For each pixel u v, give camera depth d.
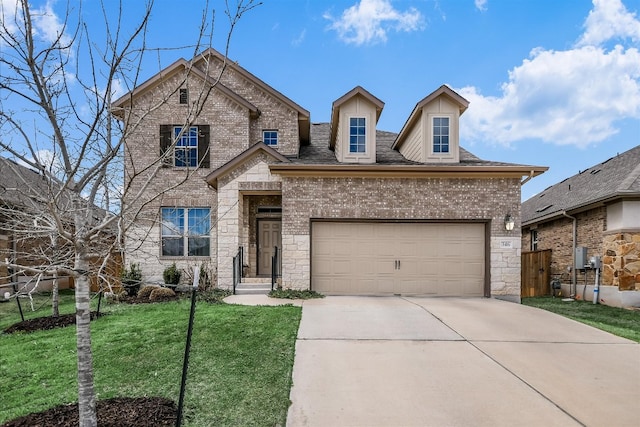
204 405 4.52
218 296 10.95
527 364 5.96
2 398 4.80
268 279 12.59
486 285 11.55
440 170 11.36
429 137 12.30
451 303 10.37
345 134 12.44
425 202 11.61
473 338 7.19
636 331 8.66
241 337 6.84
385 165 11.32
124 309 9.54
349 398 4.80
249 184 12.38
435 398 4.82
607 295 12.85
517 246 11.48
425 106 12.30
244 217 13.54
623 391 5.05
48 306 11.23
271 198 14.05
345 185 11.68
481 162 12.29
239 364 5.73
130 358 5.95
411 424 4.22
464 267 11.71
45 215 3.72
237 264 12.34
